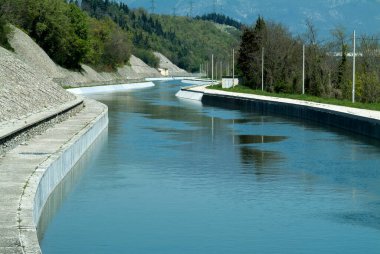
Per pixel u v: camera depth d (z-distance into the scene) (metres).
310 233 21.78
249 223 23.00
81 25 138.12
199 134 48.94
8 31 99.88
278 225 22.73
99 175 31.50
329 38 99.00
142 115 66.69
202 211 24.62
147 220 23.28
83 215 23.92
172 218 23.61
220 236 21.42
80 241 20.77
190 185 29.30
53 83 62.22
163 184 29.52
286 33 116.44
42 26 124.12
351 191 28.11
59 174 28.39
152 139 45.53
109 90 136.50
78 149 35.09
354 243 20.75
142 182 29.92
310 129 52.62
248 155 38.16
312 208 25.06
